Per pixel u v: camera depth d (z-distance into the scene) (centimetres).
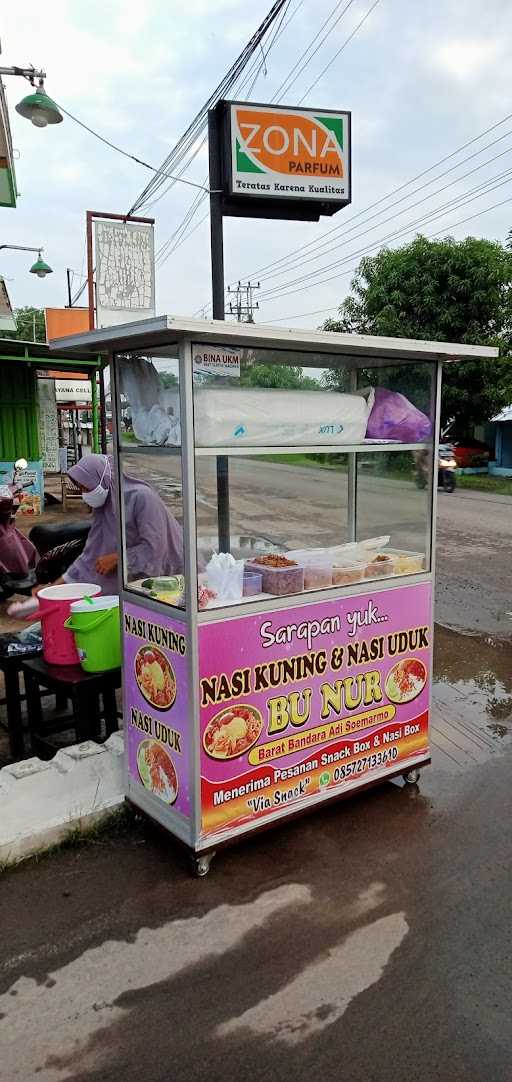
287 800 300
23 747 377
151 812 300
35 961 239
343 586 305
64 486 1282
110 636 344
